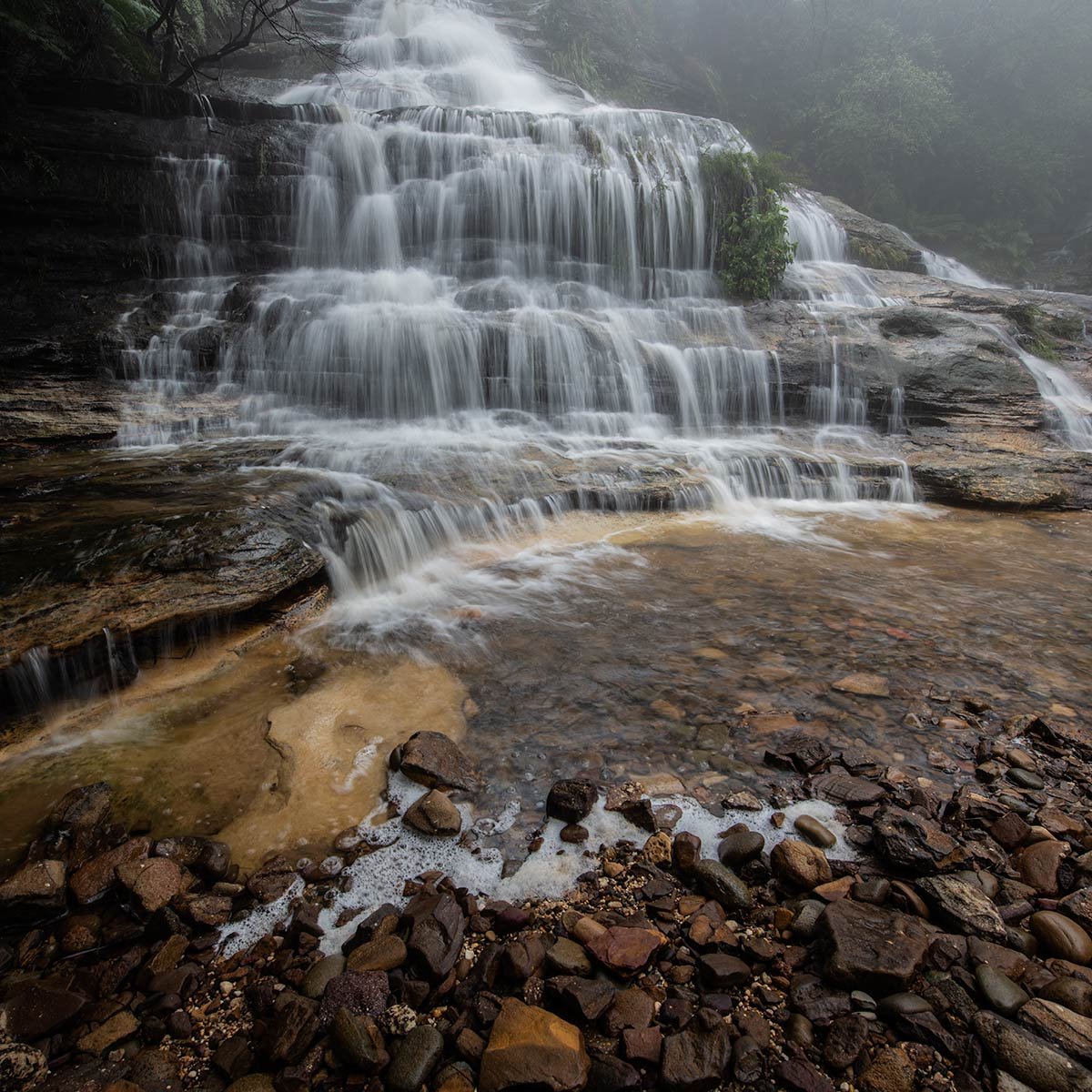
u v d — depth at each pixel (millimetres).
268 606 4457
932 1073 1751
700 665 3980
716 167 12734
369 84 18016
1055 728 3289
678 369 9484
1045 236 24625
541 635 4391
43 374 7801
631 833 2660
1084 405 10320
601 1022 1899
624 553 6020
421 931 2141
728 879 2346
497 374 8914
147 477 5770
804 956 2102
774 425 9703
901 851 2439
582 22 22938
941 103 22453
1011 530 7098
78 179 10000
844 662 4016
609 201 12031
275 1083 1775
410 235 11891
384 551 5395
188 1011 1994
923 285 13773
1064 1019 1832
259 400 8188
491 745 3219
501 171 11844
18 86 10008
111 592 3811
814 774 2984
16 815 2795
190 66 11883
